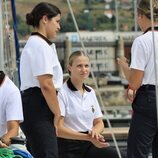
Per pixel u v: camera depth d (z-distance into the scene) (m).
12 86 10.37
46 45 10.83
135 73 10.74
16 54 15.38
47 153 10.76
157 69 10.76
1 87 10.31
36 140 10.83
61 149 11.98
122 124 35.44
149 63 10.77
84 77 12.02
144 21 10.98
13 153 9.49
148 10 10.86
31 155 10.34
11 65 14.64
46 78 10.69
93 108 12.20
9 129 10.16
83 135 11.77
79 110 11.98
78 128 12.02
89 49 51.69
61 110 11.84
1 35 13.45
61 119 11.86
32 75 10.85
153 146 11.12
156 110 10.74
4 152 9.38
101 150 12.03
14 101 10.28
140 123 10.84
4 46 14.42
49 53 10.79
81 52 12.13
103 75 50.12
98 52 52.00
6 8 14.30
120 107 41.53
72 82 12.08
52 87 10.73
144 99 10.80
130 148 10.95
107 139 18.91
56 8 11.04
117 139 18.95
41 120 10.80
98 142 11.73
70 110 11.97
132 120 10.98
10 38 14.67
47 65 10.70
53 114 10.88
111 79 48.56
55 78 10.97
